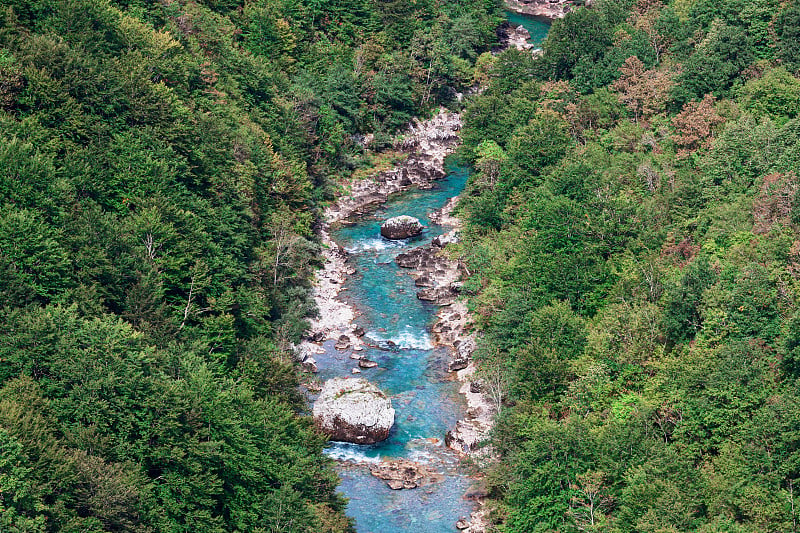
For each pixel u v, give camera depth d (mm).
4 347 126312
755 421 125000
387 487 143750
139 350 133125
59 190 151625
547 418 138625
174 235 160000
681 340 148125
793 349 133500
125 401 124812
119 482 113688
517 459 130500
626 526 117688
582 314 165625
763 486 118938
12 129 160375
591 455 127375
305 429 140000
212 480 122875
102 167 165875
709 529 111312
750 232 162500
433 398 163750
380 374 170125
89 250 146500
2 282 134625
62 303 139375
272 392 150750
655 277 159625
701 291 149250
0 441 107500
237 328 167750
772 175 171625
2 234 138125
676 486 118250
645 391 138875
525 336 163250
